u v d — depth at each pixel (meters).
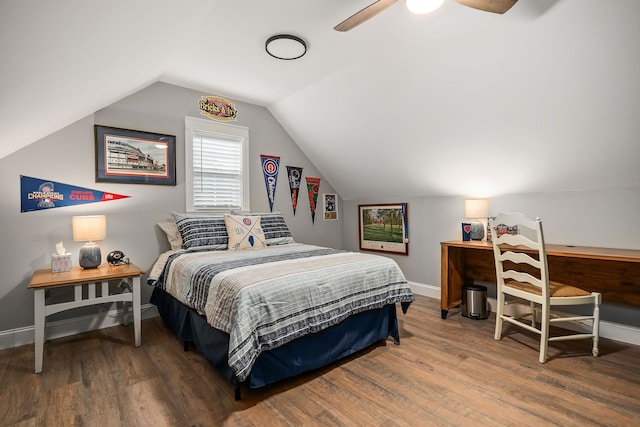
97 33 1.35
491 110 2.57
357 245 4.77
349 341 2.21
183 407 1.69
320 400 1.75
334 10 2.07
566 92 2.16
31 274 2.57
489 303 3.25
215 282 1.99
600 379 1.92
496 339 2.53
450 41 2.29
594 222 2.60
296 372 1.90
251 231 3.19
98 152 2.86
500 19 2.00
